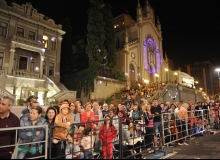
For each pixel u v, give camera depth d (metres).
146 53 38.91
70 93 23.08
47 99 21.83
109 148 5.48
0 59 21.27
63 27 33.09
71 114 6.42
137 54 37.06
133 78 35.47
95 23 28.38
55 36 27.33
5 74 20.31
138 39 37.53
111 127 5.68
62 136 4.72
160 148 6.76
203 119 10.21
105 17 30.84
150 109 8.07
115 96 26.22
